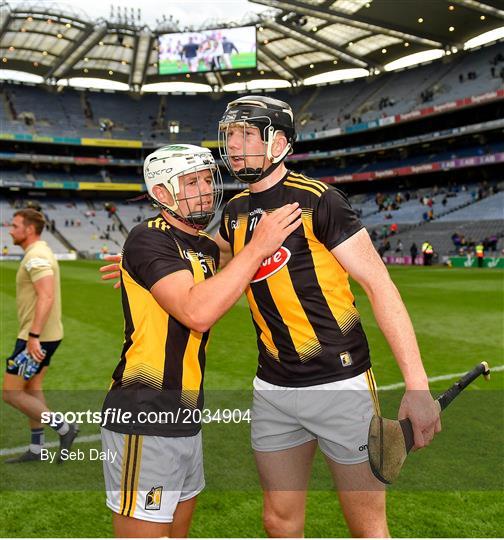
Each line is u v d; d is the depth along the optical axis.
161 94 57.69
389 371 6.34
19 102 52.78
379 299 1.92
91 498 3.23
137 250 2.04
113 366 6.77
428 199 39.81
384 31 38.81
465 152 42.53
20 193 51.50
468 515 2.98
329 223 1.96
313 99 54.06
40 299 3.74
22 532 2.83
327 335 2.06
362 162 51.09
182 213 2.10
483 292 15.12
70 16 37.97
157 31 44.06
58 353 7.57
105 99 56.50
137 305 2.07
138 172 56.25
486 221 33.66
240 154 2.07
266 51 47.34
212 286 1.86
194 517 3.00
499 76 41.41
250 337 8.63
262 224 1.95
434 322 9.93
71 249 44.25
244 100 2.08
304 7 34.69
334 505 3.13
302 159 50.88
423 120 46.09
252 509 3.08
